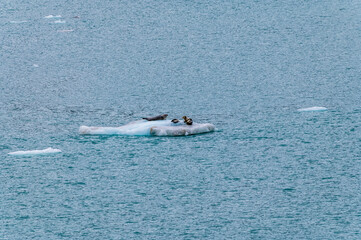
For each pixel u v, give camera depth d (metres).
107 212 137.00
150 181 150.62
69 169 157.62
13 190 147.38
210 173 154.25
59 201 142.12
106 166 158.75
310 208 136.75
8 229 130.75
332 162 159.12
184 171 155.50
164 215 135.38
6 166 159.75
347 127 183.38
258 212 135.88
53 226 132.00
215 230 129.38
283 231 128.38
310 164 158.38
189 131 177.25
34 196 144.25
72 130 186.38
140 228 130.62
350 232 127.31
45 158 164.00
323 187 146.00
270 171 154.88
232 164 158.75
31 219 134.62
